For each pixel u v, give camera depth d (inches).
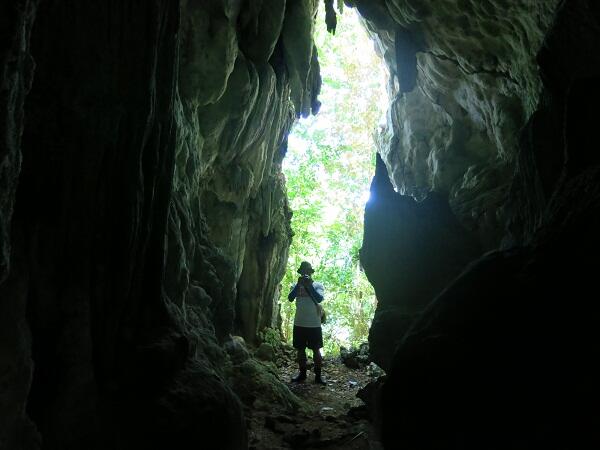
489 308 88.2
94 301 118.4
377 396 106.8
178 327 145.6
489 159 362.6
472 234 217.2
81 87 114.3
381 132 538.3
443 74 369.7
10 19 73.0
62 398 109.2
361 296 629.3
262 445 190.2
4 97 74.5
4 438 89.2
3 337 92.0
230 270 271.4
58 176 111.3
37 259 107.6
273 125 348.8
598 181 88.7
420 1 311.4
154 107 132.6
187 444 126.0
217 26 241.0
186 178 236.2
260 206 354.6
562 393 75.1
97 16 116.2
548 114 163.9
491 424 79.7
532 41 269.7
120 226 123.3
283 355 373.4
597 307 75.7
